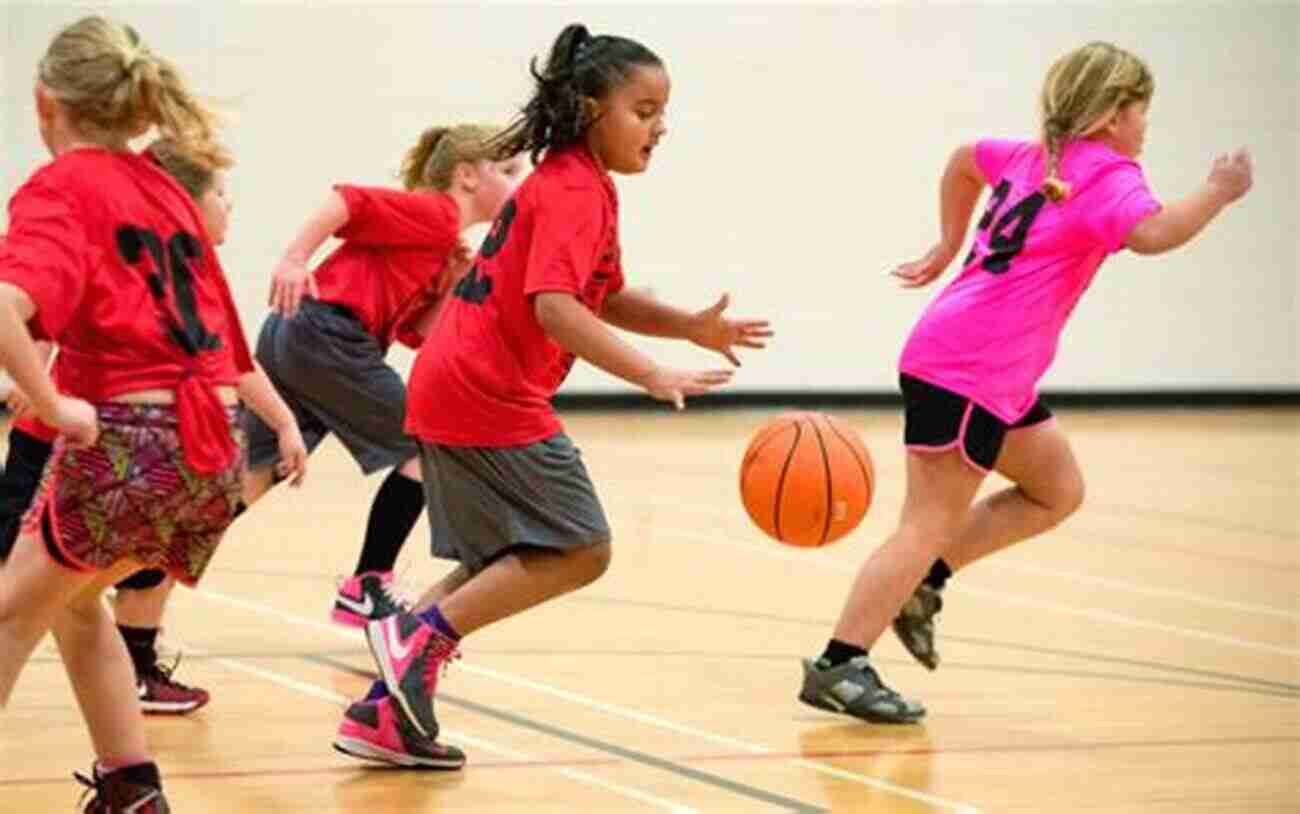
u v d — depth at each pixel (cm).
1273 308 2006
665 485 1343
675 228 1805
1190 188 1952
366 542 797
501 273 578
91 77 473
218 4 1645
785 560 1050
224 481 482
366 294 781
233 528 1127
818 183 1841
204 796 552
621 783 579
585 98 581
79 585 473
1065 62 676
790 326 1847
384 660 585
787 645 812
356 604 792
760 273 1833
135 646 651
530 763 602
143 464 464
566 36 589
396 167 1697
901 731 660
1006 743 644
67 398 449
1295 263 2008
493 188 791
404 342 812
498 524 586
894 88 1853
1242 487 1421
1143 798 573
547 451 584
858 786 581
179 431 469
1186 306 1983
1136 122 673
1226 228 1984
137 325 466
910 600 699
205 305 485
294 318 777
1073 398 1962
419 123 1705
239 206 1664
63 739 616
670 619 867
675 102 1794
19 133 1586
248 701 679
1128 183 654
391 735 584
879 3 1839
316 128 1680
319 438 797
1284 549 1128
